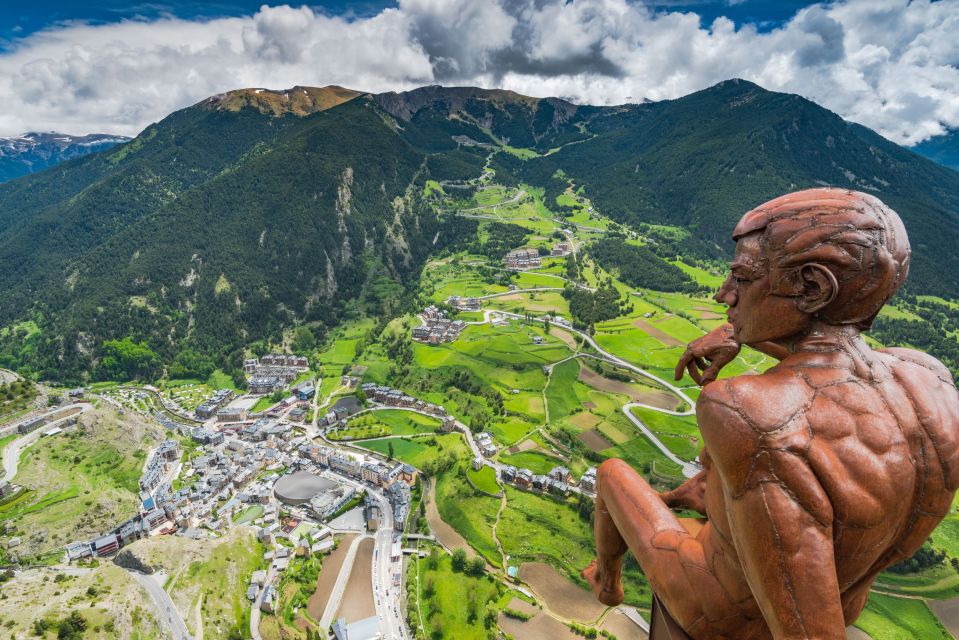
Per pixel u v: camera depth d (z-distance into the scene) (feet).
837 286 22.13
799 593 19.49
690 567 26.32
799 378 22.57
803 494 20.04
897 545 23.36
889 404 21.80
